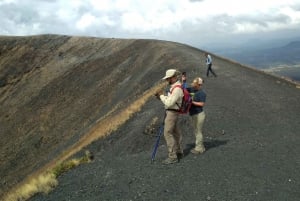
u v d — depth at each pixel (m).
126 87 51.53
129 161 13.14
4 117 73.50
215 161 11.36
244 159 11.41
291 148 12.51
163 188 10.00
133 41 82.56
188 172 10.76
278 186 9.43
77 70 81.06
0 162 53.53
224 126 16.14
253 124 16.28
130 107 28.27
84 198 10.70
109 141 22.28
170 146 11.44
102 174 12.48
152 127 19.58
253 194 9.08
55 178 13.86
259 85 27.56
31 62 94.62
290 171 10.35
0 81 89.25
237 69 38.38
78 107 60.75
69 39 100.88
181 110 11.09
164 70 43.12
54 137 55.16
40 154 51.44
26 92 81.19
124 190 10.45
